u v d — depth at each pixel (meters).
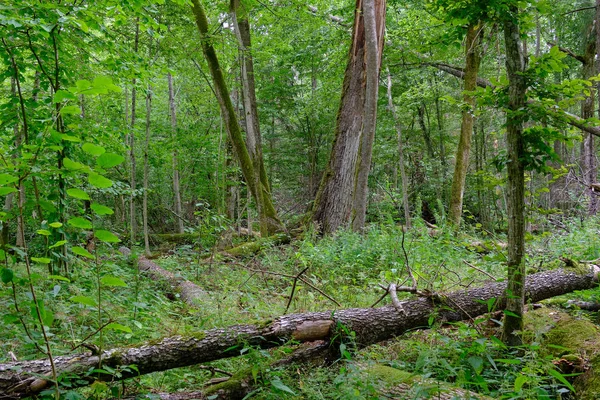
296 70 19.83
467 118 10.45
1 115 4.53
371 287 5.16
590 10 11.28
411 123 17.81
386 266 6.00
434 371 2.75
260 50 11.62
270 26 12.17
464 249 6.41
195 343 2.79
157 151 12.89
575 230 7.02
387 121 16.62
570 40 13.34
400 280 4.86
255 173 10.40
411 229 7.26
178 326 4.11
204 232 8.34
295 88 18.70
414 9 12.70
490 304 3.04
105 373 2.47
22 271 4.24
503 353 2.99
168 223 17.75
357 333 3.21
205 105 15.87
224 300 4.82
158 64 7.20
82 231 4.57
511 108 2.96
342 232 7.88
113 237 1.95
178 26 9.86
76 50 5.79
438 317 3.50
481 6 2.99
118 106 10.34
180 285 6.17
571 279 4.08
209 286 6.33
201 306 4.52
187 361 2.78
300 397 2.59
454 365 2.84
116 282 2.19
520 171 3.01
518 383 2.17
